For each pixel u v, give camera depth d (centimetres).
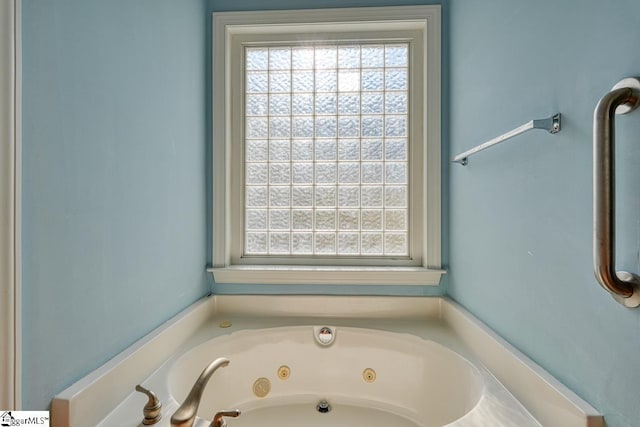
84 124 81
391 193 172
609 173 58
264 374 145
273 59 174
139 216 105
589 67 70
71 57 77
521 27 95
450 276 157
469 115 133
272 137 175
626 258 61
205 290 162
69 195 77
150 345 105
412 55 168
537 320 88
